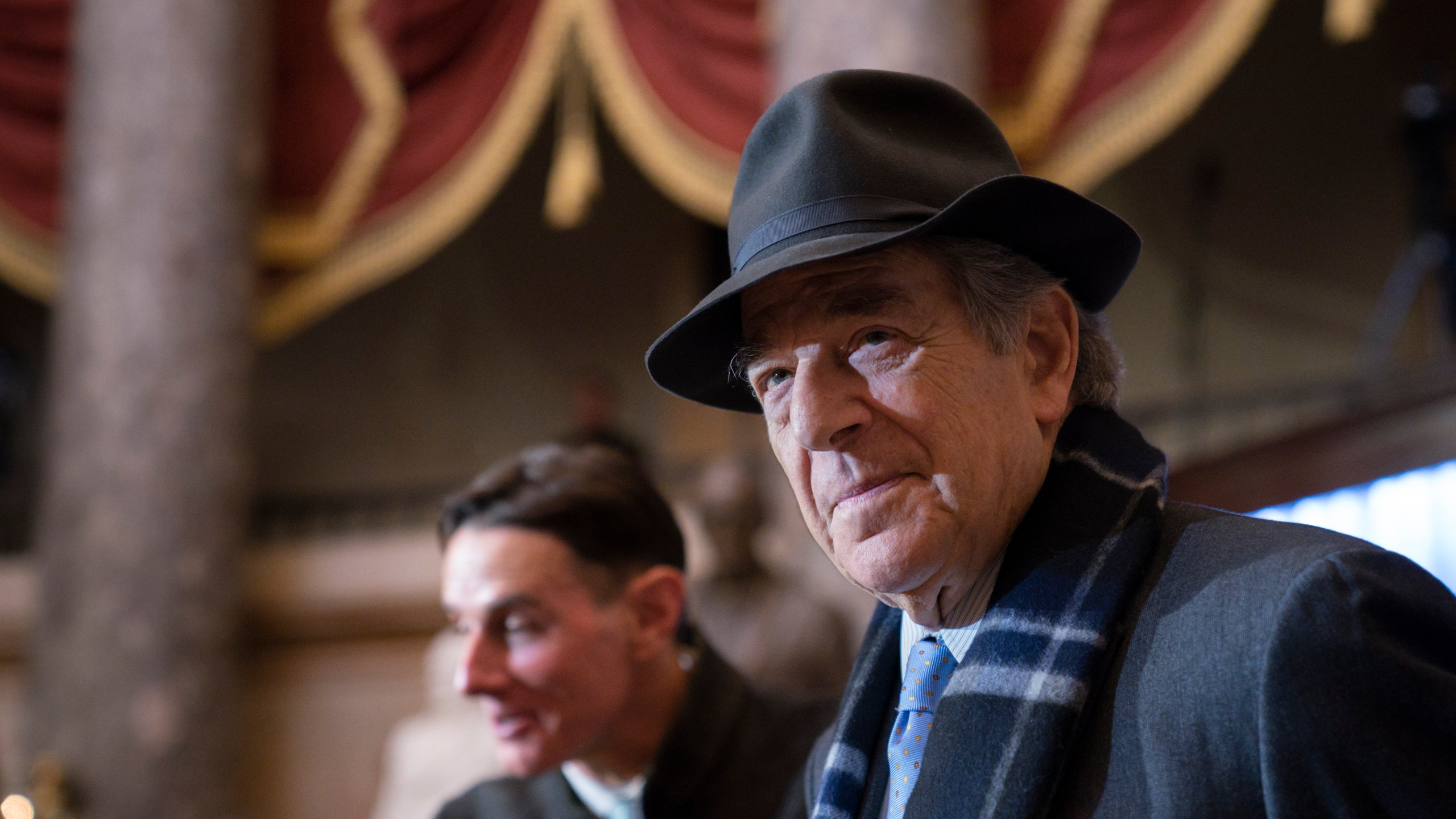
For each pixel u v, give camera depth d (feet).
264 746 23.30
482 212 32.86
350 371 32.30
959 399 3.55
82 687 19.42
